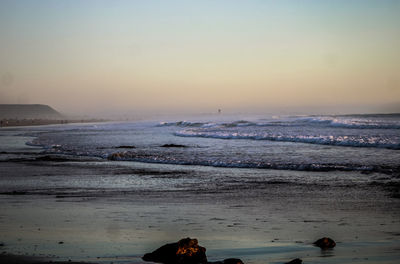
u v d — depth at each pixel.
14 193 13.09
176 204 10.82
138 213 9.56
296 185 13.80
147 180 15.84
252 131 47.75
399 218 8.80
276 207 10.29
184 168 19.55
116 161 23.58
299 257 5.98
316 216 9.15
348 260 5.76
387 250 6.25
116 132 62.38
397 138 30.25
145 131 63.34
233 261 5.36
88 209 10.12
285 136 35.16
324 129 45.81
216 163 20.39
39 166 21.59
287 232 7.66
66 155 28.17
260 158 22.00
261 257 6.00
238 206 10.47
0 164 23.11
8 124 132.88
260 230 7.83
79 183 15.25
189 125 77.44
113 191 13.27
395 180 14.04
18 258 5.85
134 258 5.89
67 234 7.47
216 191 13.00
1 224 8.41
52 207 10.44
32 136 58.34
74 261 5.68
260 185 14.02
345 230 7.79
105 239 7.10
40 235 7.41
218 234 7.52
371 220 8.65
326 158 21.05
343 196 11.62
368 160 19.62
